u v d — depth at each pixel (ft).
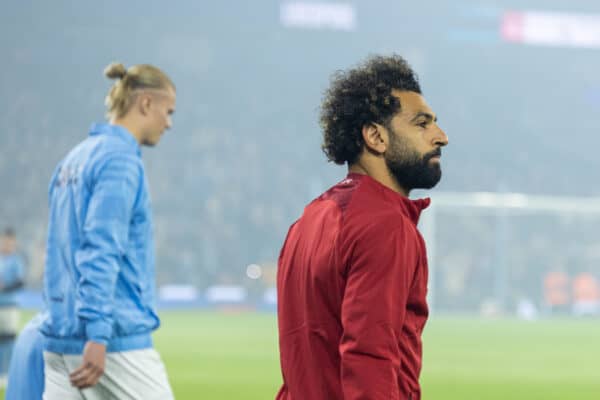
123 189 19.61
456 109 290.76
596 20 300.61
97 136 20.59
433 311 235.40
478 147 281.33
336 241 13.38
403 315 13.03
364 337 12.75
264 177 257.96
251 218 244.22
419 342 13.84
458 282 239.71
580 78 304.30
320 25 291.79
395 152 14.14
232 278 225.35
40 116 260.21
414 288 13.53
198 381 67.41
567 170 275.59
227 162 259.80
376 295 12.81
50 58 272.31
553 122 299.58
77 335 19.80
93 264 19.08
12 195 236.84
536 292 241.14
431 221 214.48
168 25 282.15
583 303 222.69
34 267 211.00
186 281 223.30
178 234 236.02
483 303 237.66
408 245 13.10
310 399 13.89
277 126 274.98
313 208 14.44
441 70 301.22
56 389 20.30
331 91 14.61
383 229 13.01
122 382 19.92
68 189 20.24
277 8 288.10
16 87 265.13
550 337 131.64
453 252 244.42
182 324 146.92
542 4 308.19
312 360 13.87
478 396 61.93
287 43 291.99
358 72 14.46
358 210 13.46
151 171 252.01
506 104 296.51
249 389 62.69
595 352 103.96
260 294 215.31
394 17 296.30
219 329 134.00
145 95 21.01
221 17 284.20
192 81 282.15
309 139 272.51
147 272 20.40
